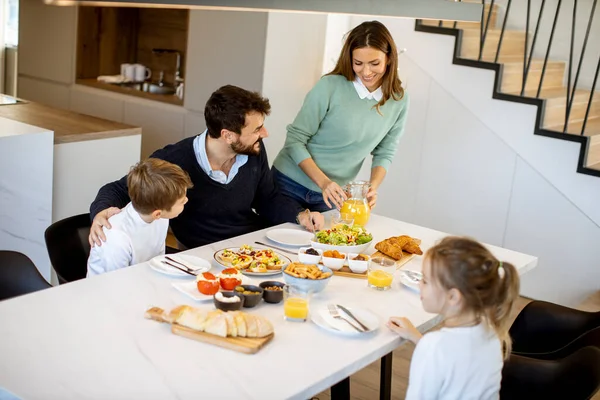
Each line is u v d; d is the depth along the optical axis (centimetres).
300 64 485
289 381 173
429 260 186
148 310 199
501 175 459
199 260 242
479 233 476
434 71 475
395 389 330
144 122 530
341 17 504
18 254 236
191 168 277
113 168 390
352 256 251
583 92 497
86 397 159
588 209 430
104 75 604
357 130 317
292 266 230
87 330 190
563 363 208
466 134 469
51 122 387
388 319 216
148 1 130
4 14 643
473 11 239
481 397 184
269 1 161
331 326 203
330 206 309
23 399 156
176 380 169
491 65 447
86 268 268
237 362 180
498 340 187
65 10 567
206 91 490
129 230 242
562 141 432
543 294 457
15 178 339
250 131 266
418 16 221
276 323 204
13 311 197
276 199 304
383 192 517
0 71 653
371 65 300
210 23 480
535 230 453
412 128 493
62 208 372
